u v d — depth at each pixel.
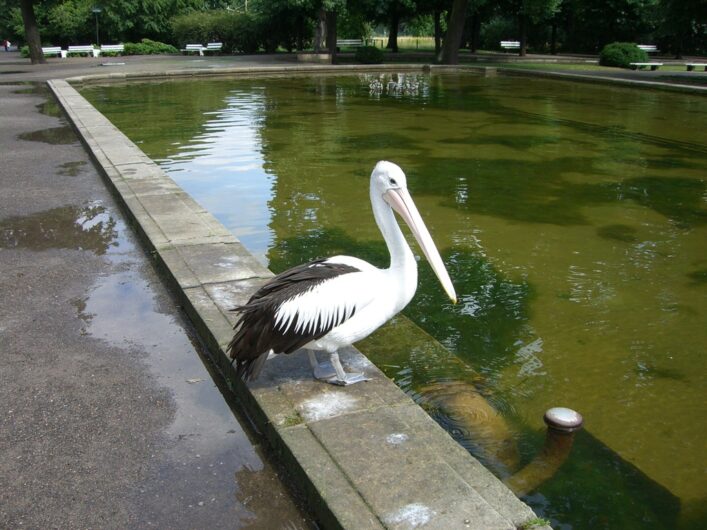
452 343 4.68
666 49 41.47
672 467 3.37
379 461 2.67
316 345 3.12
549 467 3.29
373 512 2.38
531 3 35.09
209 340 3.86
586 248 6.62
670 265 6.20
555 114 15.74
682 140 12.52
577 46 44.78
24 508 2.63
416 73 27.48
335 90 20.75
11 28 50.03
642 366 4.41
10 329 4.18
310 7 31.77
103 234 6.03
